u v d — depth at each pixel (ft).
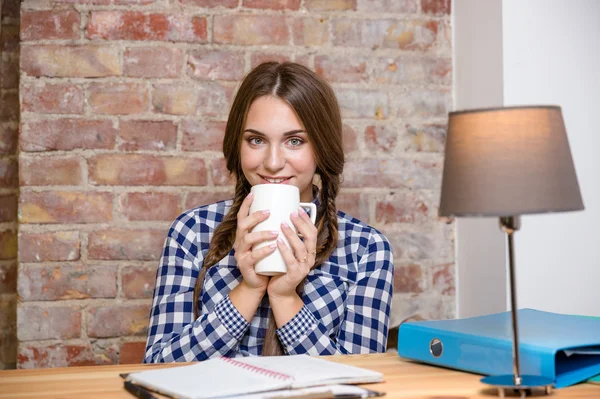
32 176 6.15
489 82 6.21
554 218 6.03
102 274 6.22
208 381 2.67
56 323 6.15
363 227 5.18
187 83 6.36
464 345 3.10
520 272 5.97
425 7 6.76
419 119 6.72
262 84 4.62
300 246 4.07
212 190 6.37
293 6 6.53
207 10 6.40
